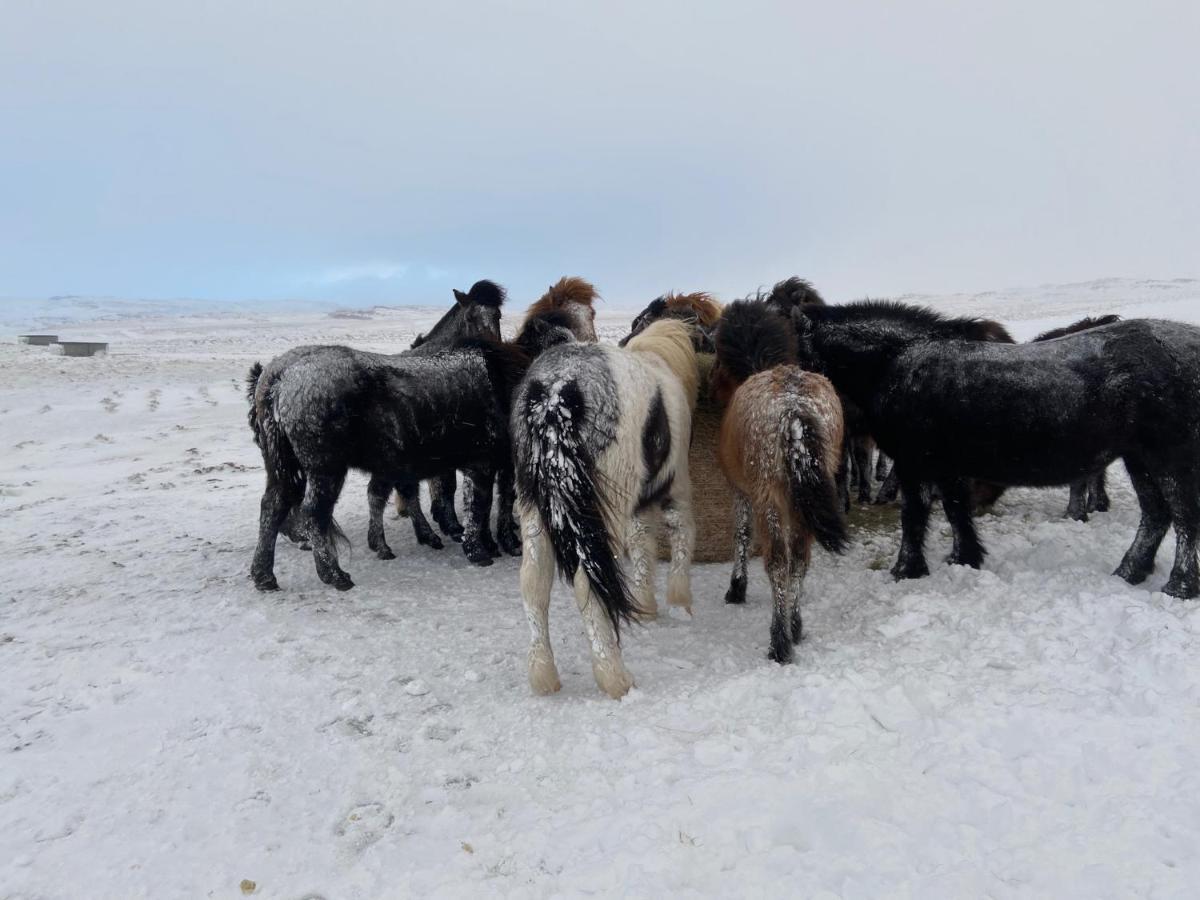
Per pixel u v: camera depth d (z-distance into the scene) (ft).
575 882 8.48
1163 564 16.75
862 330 18.06
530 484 12.98
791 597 14.33
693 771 10.44
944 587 16.97
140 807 10.95
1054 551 18.19
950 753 10.11
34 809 10.99
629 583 16.60
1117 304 155.84
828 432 13.71
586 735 11.91
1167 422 14.56
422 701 13.87
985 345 16.78
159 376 83.51
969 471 17.10
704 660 14.74
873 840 8.54
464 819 10.14
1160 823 8.32
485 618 17.93
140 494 35.60
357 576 21.84
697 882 8.34
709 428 20.66
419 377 20.45
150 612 19.11
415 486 24.77
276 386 19.36
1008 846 8.29
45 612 19.54
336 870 9.48
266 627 17.74
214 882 9.35
